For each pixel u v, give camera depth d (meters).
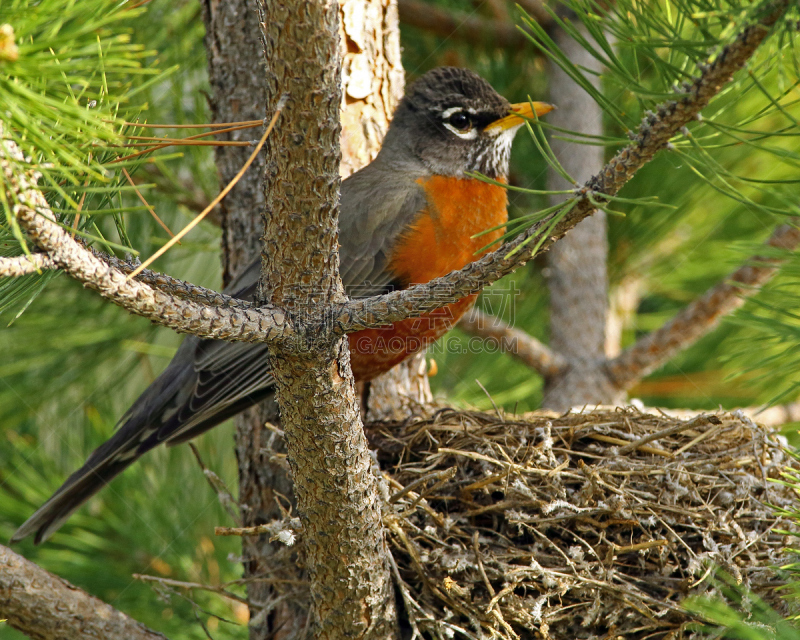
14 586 4.83
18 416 7.84
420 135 7.28
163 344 9.01
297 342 3.87
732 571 4.87
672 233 8.67
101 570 7.12
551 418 6.28
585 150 8.77
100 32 2.79
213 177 8.10
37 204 2.96
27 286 3.66
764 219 7.90
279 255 3.84
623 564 5.15
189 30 7.65
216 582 7.27
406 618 5.36
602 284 8.67
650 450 5.62
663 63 3.62
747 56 3.16
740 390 8.19
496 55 9.33
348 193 6.96
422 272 6.96
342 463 4.42
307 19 3.26
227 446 8.55
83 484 6.54
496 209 7.39
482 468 5.74
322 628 5.06
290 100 3.44
